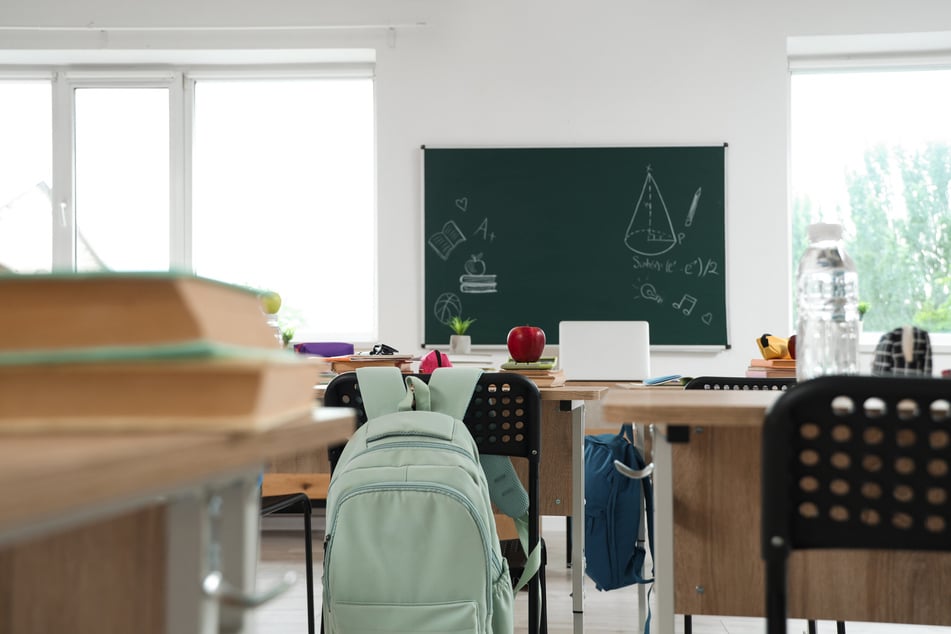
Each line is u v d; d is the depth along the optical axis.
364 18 4.95
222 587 0.54
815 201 5.15
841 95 5.15
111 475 0.34
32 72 5.20
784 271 4.87
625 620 2.61
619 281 4.95
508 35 4.98
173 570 0.52
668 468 1.09
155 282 0.44
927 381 0.78
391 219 4.98
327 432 0.56
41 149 5.22
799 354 1.34
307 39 4.96
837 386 0.79
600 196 4.96
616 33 4.95
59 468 0.31
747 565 1.27
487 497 1.65
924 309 5.08
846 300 1.32
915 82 5.12
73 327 0.44
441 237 4.99
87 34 4.97
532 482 1.80
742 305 4.89
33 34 4.96
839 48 5.02
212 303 0.48
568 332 3.54
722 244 4.91
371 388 1.74
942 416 0.79
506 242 4.98
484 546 1.56
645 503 2.60
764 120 4.89
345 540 1.57
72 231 5.19
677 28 4.93
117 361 0.43
